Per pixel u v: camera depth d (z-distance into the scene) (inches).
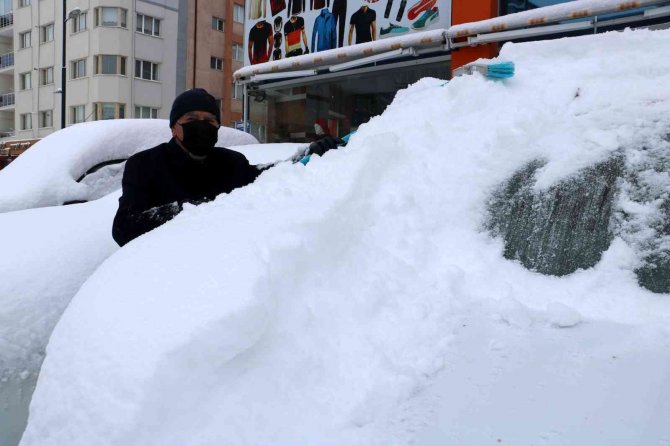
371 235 60.7
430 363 46.2
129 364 42.8
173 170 98.1
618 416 36.9
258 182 76.7
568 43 76.7
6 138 1242.0
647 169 56.2
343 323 50.5
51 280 91.1
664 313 47.4
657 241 52.1
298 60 220.5
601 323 47.9
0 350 79.7
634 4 144.7
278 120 249.8
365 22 227.5
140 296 49.8
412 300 53.8
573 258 55.0
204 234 59.0
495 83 75.0
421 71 204.1
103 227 107.4
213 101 97.8
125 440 39.2
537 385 41.3
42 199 135.3
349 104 226.7
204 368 43.1
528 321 49.4
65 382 45.4
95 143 147.4
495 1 185.9
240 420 41.4
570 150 61.5
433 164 68.3
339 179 66.9
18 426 66.9
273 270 50.2
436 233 61.8
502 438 36.8
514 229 59.4
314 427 41.5
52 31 1096.8
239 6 1125.7
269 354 45.9
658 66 66.2
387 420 41.1
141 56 1011.9
